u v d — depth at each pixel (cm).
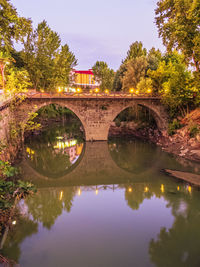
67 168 2095
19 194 1161
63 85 4709
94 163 2248
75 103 2975
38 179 1748
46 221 1026
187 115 2803
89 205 1232
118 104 3103
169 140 2841
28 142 3189
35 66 3769
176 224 1000
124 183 1639
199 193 1338
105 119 3114
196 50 2003
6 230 886
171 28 2259
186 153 2258
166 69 3303
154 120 3631
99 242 861
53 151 2714
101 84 6888
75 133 4078
